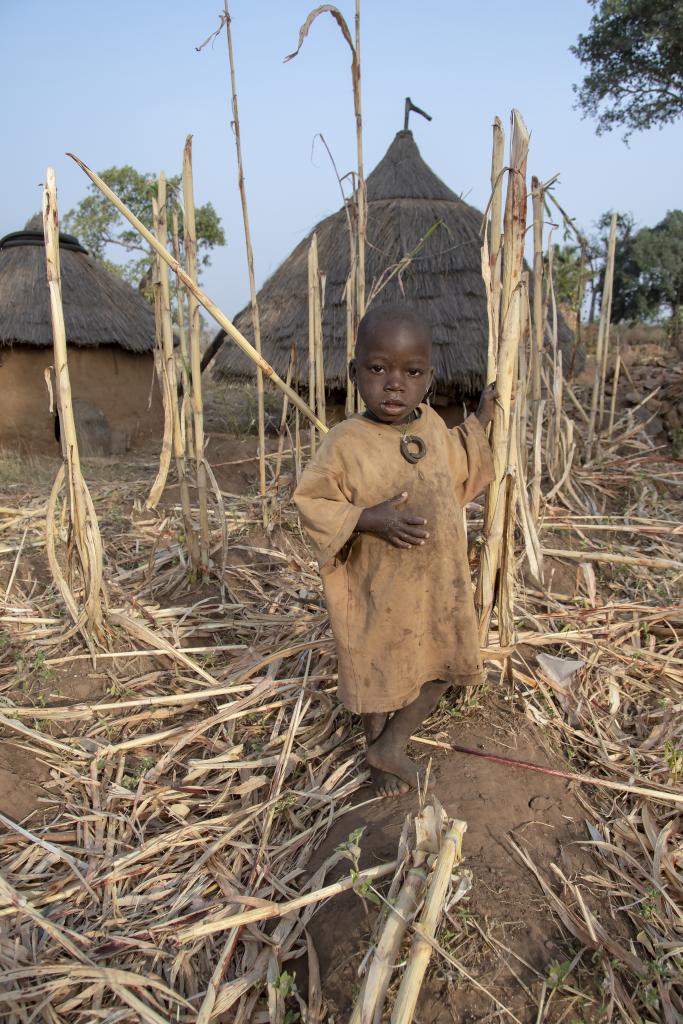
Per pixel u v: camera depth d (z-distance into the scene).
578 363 7.72
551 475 4.99
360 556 2.32
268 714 2.97
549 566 4.00
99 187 2.56
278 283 7.98
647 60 20.30
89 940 2.15
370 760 2.48
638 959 1.98
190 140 3.45
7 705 3.04
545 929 2.01
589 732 2.84
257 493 5.27
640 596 3.75
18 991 1.98
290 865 2.37
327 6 2.85
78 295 8.35
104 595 3.40
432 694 2.51
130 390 8.78
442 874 1.91
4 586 3.95
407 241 7.17
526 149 2.38
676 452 5.84
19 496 5.37
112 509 4.96
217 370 7.96
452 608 2.35
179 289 3.64
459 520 2.34
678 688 3.10
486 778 2.50
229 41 3.29
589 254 5.02
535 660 3.19
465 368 6.61
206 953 2.13
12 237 8.49
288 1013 1.92
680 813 2.49
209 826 2.51
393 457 2.27
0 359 7.87
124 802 2.65
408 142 7.91
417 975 1.75
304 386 7.18
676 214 35.25
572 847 2.29
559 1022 1.81
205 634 3.54
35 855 2.42
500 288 2.74
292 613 3.67
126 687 3.17
